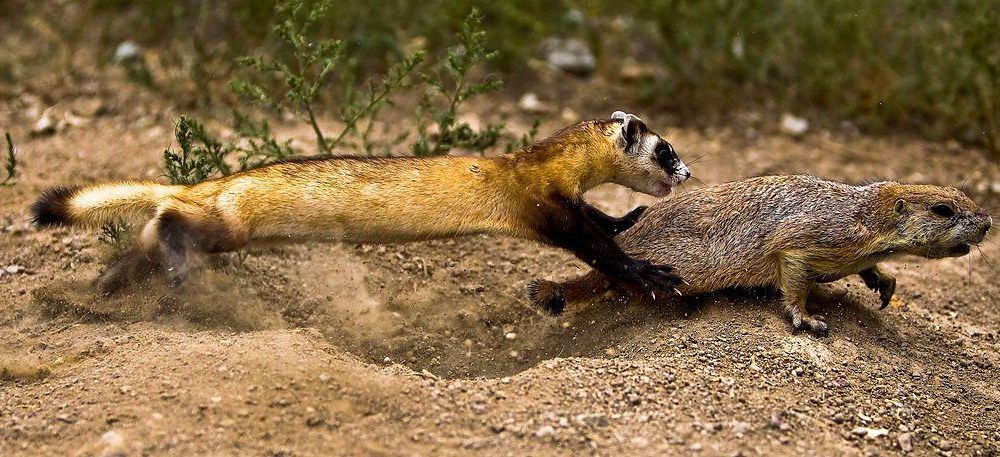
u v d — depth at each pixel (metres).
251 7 12.94
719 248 8.31
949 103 12.83
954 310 9.49
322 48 9.80
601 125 8.70
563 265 9.47
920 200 8.12
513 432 6.41
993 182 12.09
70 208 7.67
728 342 7.83
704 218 8.43
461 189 8.01
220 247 7.59
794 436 6.70
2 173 10.68
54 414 6.46
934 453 6.98
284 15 11.46
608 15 14.21
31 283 8.45
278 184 7.70
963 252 8.30
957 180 12.16
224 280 8.54
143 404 6.46
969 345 8.69
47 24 14.07
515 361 8.40
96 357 7.34
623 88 13.59
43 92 12.62
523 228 8.20
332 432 6.32
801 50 13.66
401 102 12.70
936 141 13.08
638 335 8.19
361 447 6.21
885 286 8.70
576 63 13.70
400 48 12.81
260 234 7.71
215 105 12.36
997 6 12.74
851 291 9.11
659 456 6.24
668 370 7.30
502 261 9.50
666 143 8.88
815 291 8.87
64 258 8.82
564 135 8.47
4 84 12.78
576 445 6.30
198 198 7.61
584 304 8.78
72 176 10.74
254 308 8.36
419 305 8.85
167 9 13.80
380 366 7.82
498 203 8.11
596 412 6.67
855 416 7.14
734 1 13.34
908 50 13.41
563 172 8.27
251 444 6.15
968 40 12.59
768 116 13.34
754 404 6.98
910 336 8.56
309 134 11.81
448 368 8.28
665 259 8.41
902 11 13.83
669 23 13.38
